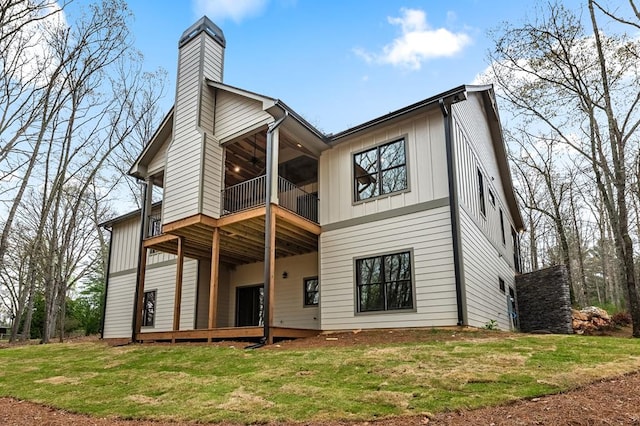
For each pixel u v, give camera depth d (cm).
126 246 1678
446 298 879
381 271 983
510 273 1537
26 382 666
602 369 493
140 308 1182
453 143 955
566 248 2002
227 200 1180
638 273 2230
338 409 407
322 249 1084
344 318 1005
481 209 1169
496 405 391
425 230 938
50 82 1063
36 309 2588
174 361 717
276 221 991
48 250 2017
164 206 1117
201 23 1219
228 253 1271
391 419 375
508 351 601
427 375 494
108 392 554
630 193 2109
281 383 516
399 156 1018
